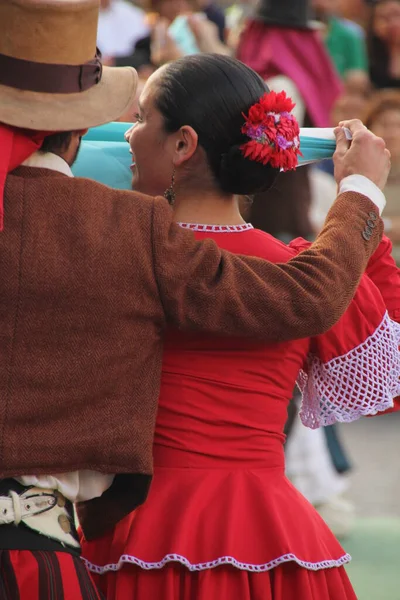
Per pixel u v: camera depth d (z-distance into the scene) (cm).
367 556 1298
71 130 571
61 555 568
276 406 627
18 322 543
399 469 1658
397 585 1196
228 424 610
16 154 556
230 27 2145
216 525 594
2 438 541
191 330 576
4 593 548
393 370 643
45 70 560
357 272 602
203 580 586
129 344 561
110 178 693
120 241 554
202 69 608
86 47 572
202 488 602
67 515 579
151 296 563
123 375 564
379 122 1752
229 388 609
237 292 571
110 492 596
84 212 554
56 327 547
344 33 2150
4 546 555
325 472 1329
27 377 544
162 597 590
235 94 603
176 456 607
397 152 1767
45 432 550
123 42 1925
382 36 2323
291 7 1563
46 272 541
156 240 561
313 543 616
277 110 601
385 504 1499
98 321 552
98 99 579
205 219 621
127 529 606
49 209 550
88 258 547
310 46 1579
